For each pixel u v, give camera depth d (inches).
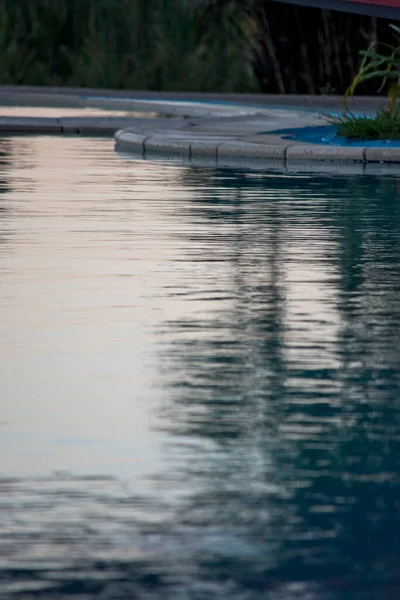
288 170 1381.6
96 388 482.0
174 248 830.5
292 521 350.3
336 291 685.9
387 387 486.6
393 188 1197.7
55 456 400.8
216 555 328.5
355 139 1595.7
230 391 478.6
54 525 346.9
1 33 2738.7
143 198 1107.9
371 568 321.7
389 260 788.0
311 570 320.2
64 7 2731.3
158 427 432.1
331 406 459.5
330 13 2623.0
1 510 356.8
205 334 577.6
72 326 591.2
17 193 1131.3
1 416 443.8
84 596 306.0
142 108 2349.9
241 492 371.2
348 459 399.9
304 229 919.0
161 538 339.0
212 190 1175.6
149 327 590.9
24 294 666.8
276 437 422.0
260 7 2667.3
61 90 2541.8
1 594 307.1
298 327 594.2
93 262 772.0
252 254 809.5
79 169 1366.9
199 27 2716.5
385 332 584.1
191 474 385.4
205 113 2245.3
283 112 2098.9
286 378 498.6
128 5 2736.2
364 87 2630.4
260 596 305.9
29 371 507.2
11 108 2336.4
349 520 351.3
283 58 2655.0
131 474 385.4
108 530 343.9
